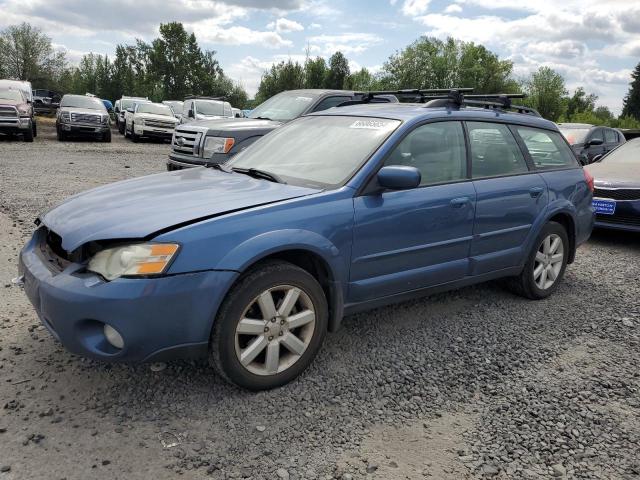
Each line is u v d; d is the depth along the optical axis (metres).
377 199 3.61
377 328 4.24
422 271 3.93
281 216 3.19
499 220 4.41
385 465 2.64
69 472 2.47
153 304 2.76
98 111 21.12
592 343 4.16
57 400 3.02
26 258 3.28
